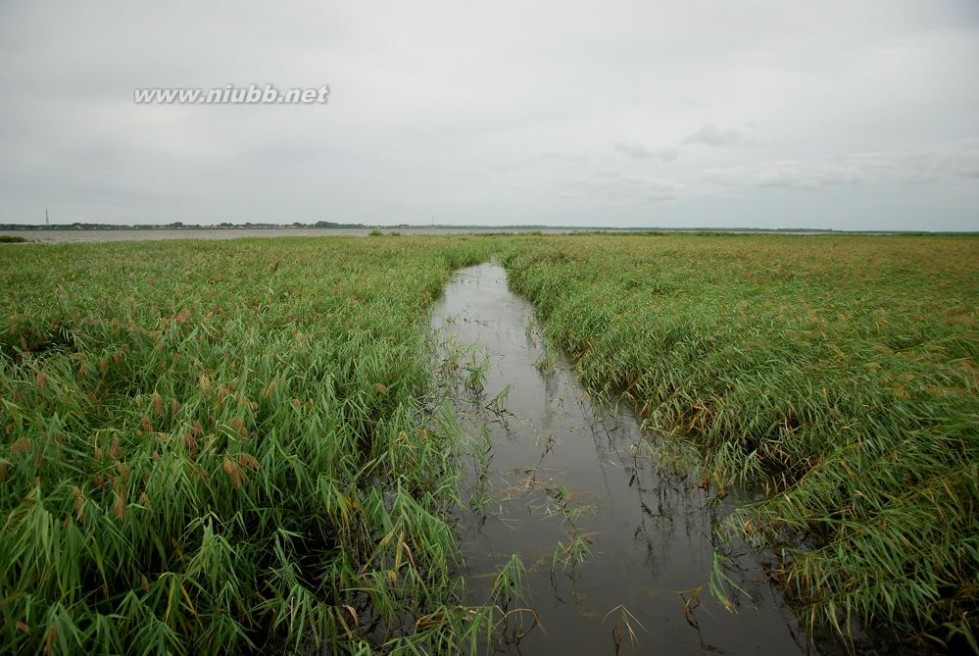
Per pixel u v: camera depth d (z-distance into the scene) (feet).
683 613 10.82
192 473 11.27
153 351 18.98
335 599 11.09
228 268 48.96
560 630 10.36
